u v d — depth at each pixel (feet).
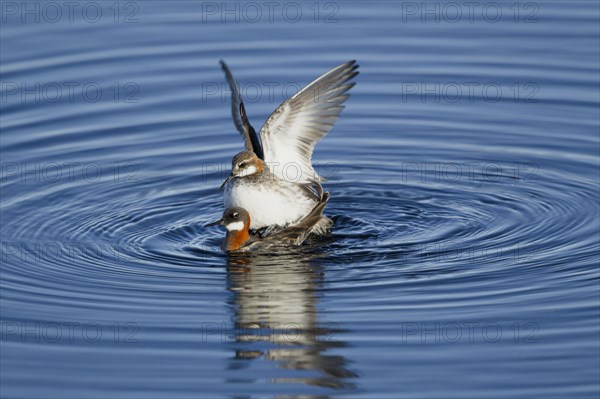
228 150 68.39
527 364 42.93
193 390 41.34
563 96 72.43
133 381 42.11
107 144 68.33
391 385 41.47
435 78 74.95
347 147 69.41
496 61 76.38
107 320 46.75
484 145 68.64
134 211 60.18
